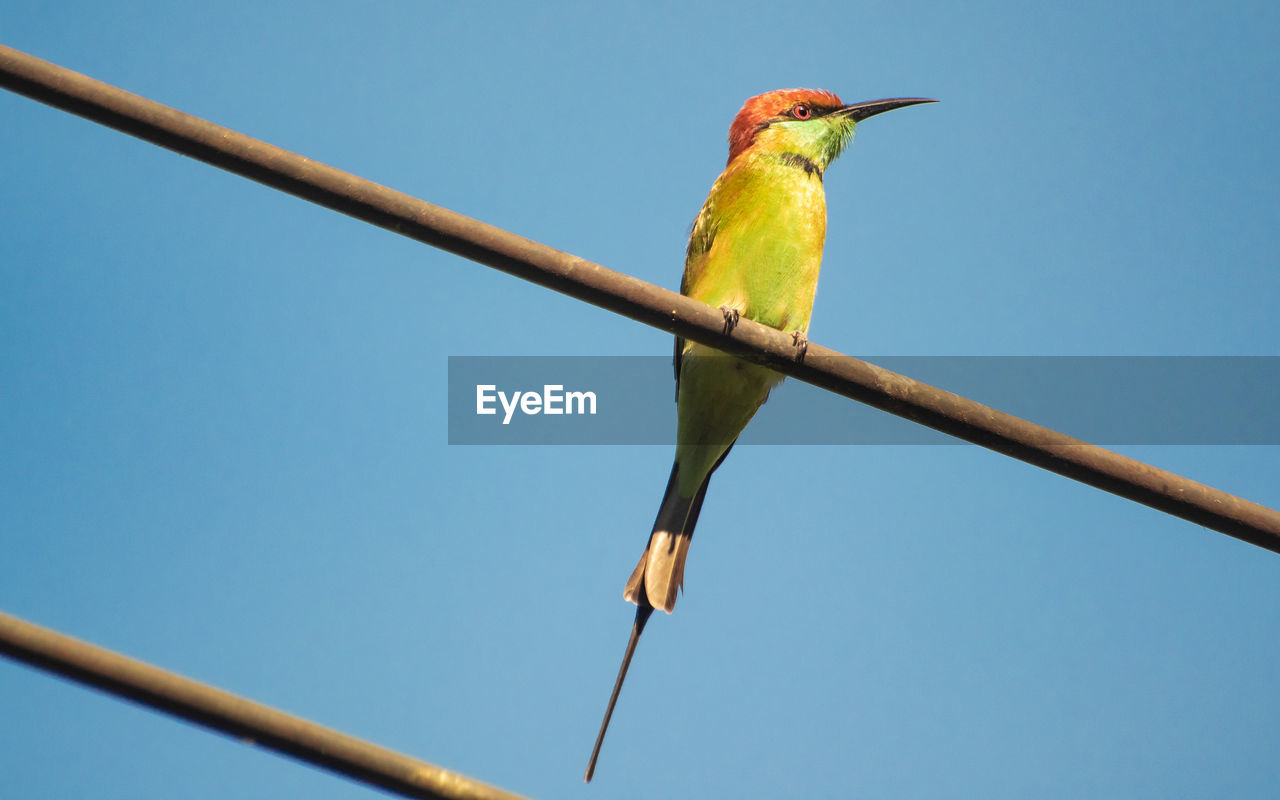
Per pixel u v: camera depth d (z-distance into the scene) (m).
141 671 4.78
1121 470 5.07
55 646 4.70
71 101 5.05
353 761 4.94
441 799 4.98
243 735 4.85
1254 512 5.07
